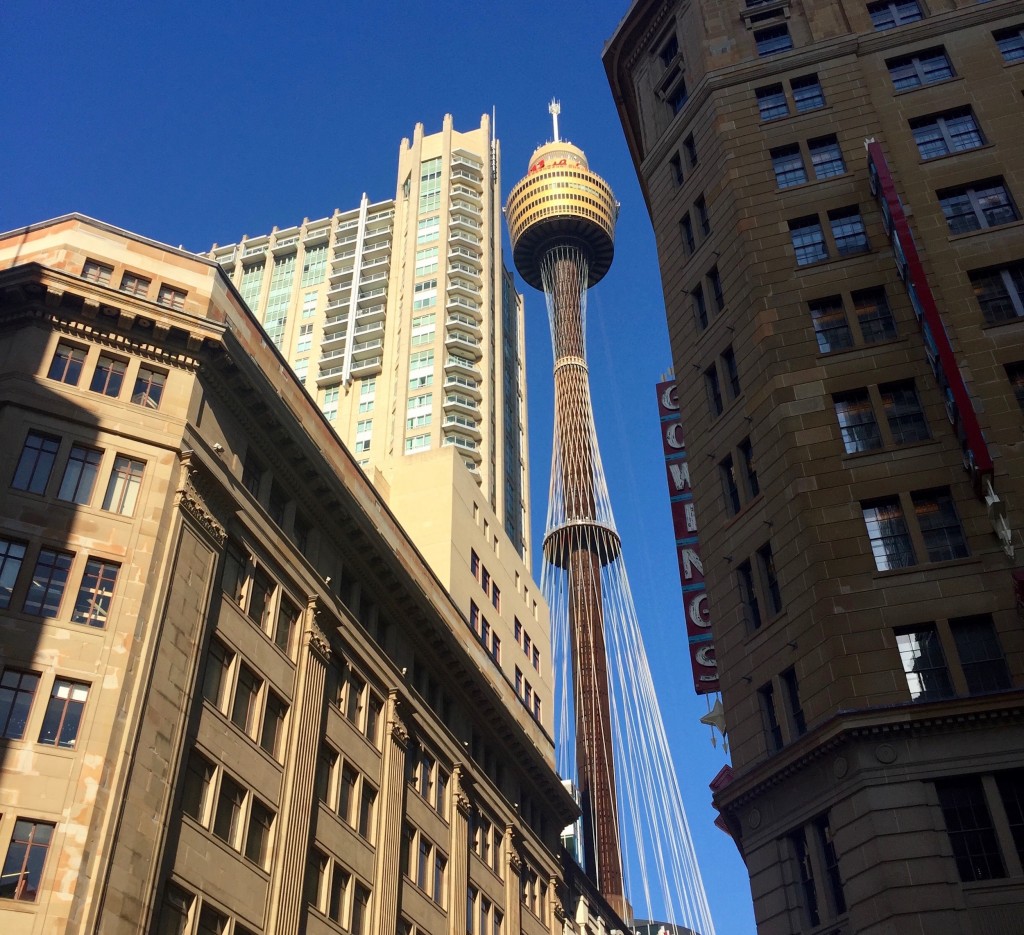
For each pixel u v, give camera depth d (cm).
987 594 3831
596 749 14138
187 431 3988
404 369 14950
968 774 3472
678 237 5681
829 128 5322
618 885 12838
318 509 4834
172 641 3600
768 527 4372
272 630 4247
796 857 3766
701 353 5191
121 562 3616
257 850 3803
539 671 7919
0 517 3531
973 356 4384
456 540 6962
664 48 6512
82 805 3105
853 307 4703
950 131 5144
